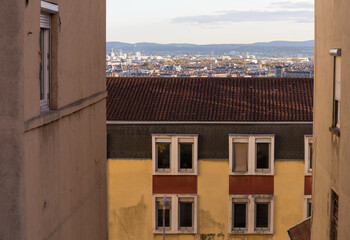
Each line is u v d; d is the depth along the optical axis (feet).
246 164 94.38
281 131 93.91
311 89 106.11
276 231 94.53
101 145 46.57
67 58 35.19
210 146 94.27
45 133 30.45
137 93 105.40
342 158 36.24
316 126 46.80
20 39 26.21
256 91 105.60
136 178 94.94
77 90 37.99
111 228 95.76
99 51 45.55
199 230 94.94
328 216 41.86
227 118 94.99
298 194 94.02
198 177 94.53
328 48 41.93
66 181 35.06
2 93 26.27
